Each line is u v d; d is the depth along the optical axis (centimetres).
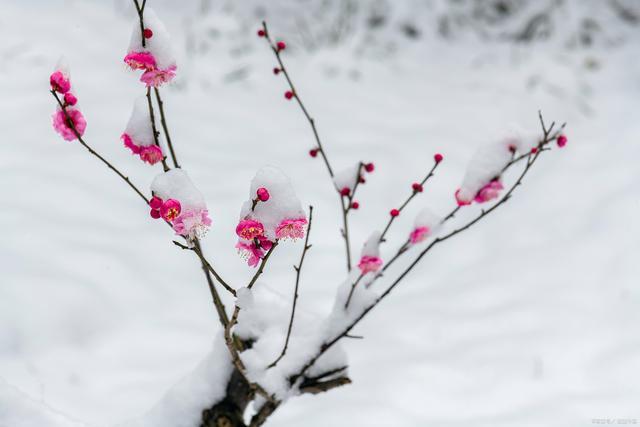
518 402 292
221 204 411
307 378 162
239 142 490
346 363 166
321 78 614
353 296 160
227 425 160
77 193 385
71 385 275
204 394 161
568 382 305
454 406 289
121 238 361
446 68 674
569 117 594
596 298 372
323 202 434
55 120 133
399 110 579
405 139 530
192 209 117
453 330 346
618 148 532
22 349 287
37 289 305
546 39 718
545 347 331
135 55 124
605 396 295
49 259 326
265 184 118
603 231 433
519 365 318
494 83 641
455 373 311
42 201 369
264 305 173
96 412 262
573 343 334
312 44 677
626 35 730
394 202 452
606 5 758
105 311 315
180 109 514
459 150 525
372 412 281
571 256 412
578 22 722
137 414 264
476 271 400
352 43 664
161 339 311
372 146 511
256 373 154
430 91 622
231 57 612
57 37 551
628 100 621
